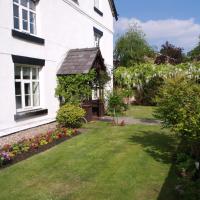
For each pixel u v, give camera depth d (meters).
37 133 10.16
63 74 12.66
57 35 12.82
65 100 12.80
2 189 5.46
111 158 7.36
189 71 19.97
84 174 6.21
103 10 19.59
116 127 11.97
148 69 22.25
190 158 6.21
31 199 5.04
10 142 8.78
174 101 6.17
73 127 11.60
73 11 14.52
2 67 9.19
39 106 11.76
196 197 4.21
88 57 13.20
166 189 5.27
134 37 30.42
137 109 19.34
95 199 4.99
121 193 5.21
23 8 10.56
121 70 23.08
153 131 11.02
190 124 5.56
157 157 7.37
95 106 15.10
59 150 8.19
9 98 9.52
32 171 6.42
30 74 11.04
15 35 9.76
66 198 5.05
